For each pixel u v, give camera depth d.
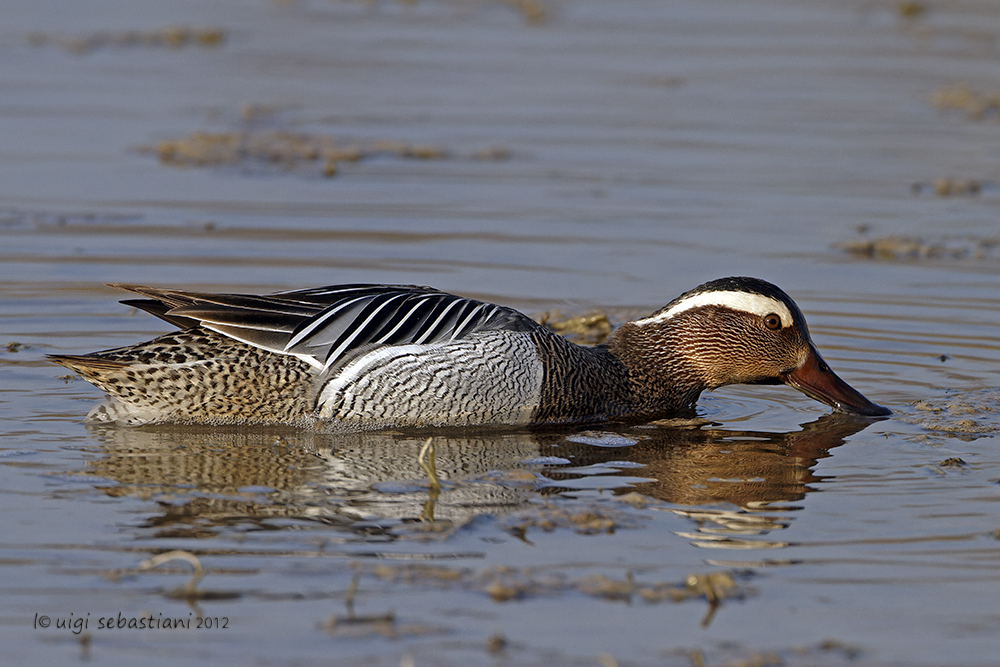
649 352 12.88
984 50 31.47
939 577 8.47
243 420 11.53
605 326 14.76
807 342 12.79
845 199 20.39
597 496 9.93
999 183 21.39
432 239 17.91
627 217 19.19
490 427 11.91
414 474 10.36
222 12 34.38
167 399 11.36
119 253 16.83
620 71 28.94
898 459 10.96
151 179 20.33
